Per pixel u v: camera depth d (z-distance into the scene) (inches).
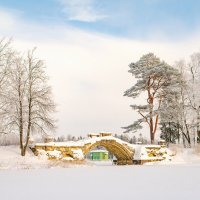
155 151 2003.0
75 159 1670.8
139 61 2368.4
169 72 2190.0
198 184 639.1
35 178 828.0
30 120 1609.3
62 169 1331.2
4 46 1617.9
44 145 1631.4
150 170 1175.0
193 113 2224.4
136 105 2235.5
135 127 2219.5
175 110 2236.7
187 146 2313.0
